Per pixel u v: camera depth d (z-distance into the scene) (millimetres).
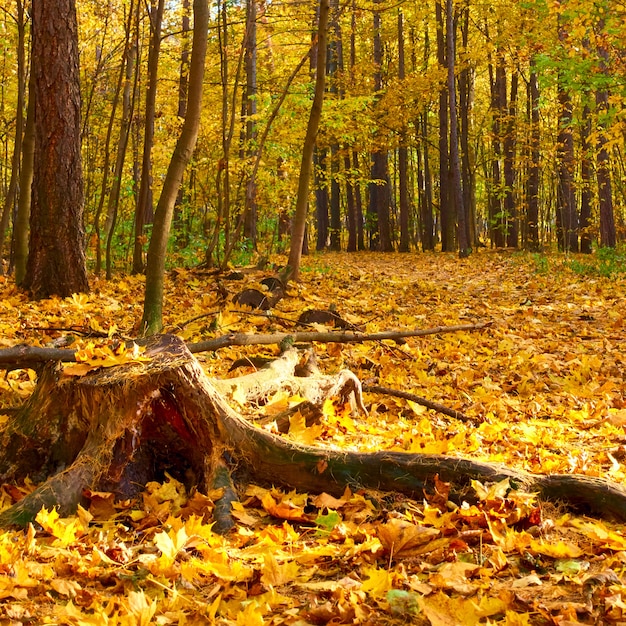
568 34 14188
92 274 12773
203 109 20266
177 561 2693
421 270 18969
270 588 2412
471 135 33750
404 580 2463
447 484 3219
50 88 9633
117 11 14992
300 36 23281
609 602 2209
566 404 6066
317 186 25109
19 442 3570
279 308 9797
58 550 2770
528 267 17531
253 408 4441
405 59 32719
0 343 6090
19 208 10375
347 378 5270
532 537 2865
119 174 12477
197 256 15000
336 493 3389
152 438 3582
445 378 6793
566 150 25266
